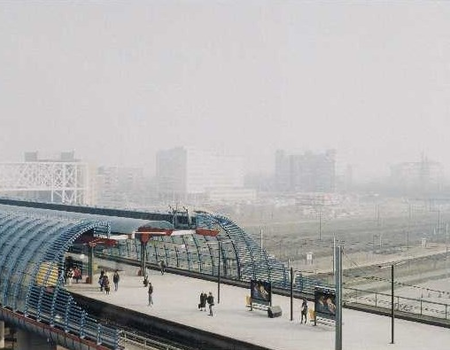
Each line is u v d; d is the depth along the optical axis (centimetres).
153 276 6303
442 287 9581
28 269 4853
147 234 5872
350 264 11862
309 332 4022
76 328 4206
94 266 6322
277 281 5766
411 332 4034
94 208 7625
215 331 4041
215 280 6050
